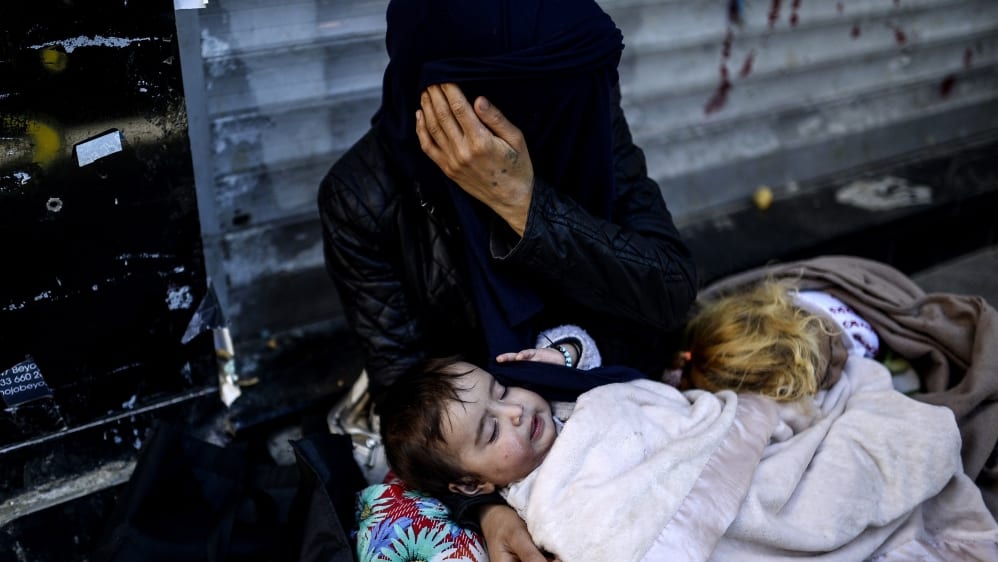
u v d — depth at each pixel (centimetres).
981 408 225
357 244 195
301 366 249
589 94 170
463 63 157
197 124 219
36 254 178
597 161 181
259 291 254
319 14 224
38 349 188
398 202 191
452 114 159
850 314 242
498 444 184
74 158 173
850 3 317
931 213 328
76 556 212
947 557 202
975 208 339
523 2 160
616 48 170
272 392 240
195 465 202
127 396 205
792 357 212
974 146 379
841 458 200
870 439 204
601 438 185
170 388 211
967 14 350
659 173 311
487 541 184
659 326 202
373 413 225
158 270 194
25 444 197
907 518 203
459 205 178
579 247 177
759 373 213
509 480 188
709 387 222
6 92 161
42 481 202
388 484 201
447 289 194
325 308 267
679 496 176
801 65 321
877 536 198
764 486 189
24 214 173
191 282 200
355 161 191
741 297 234
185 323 204
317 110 237
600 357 208
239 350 252
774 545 185
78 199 177
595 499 174
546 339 203
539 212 171
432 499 194
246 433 232
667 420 194
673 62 293
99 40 165
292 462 235
